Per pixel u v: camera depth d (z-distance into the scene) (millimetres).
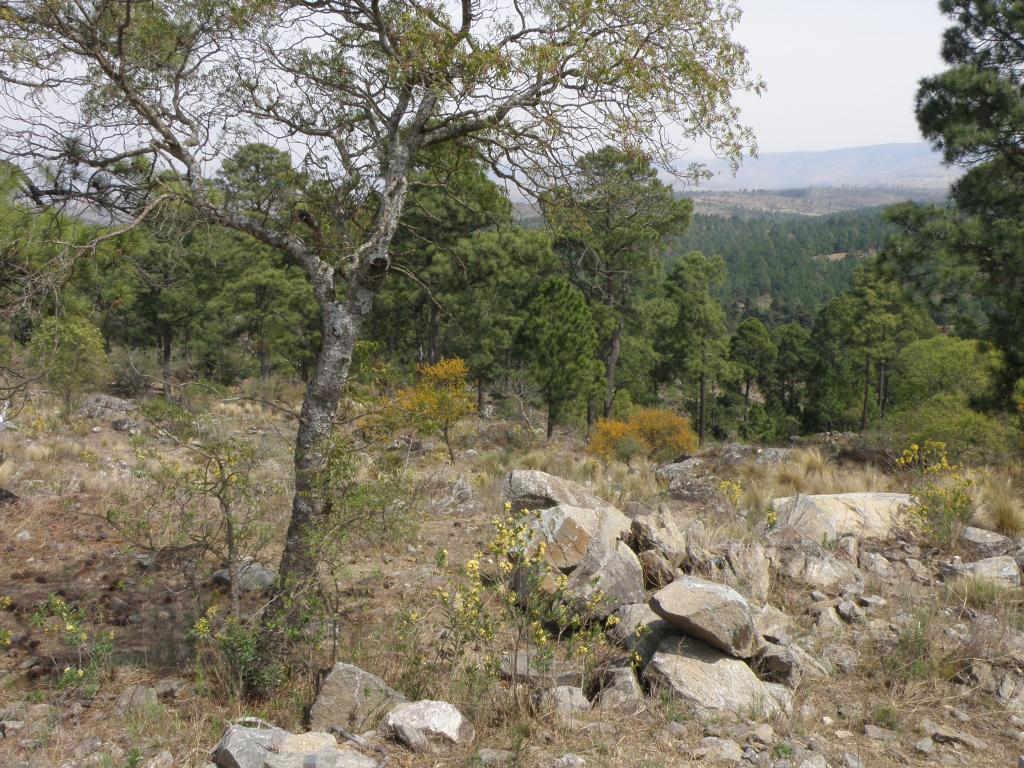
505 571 4715
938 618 5629
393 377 5883
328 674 4320
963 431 14148
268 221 5781
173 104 5504
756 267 158875
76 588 7316
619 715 4203
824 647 5230
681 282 41625
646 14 5184
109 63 5129
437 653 5129
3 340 6090
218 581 7125
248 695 4816
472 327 28406
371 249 5254
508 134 5461
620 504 9984
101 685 4969
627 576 5797
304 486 5090
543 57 4883
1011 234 13688
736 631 4637
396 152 5488
